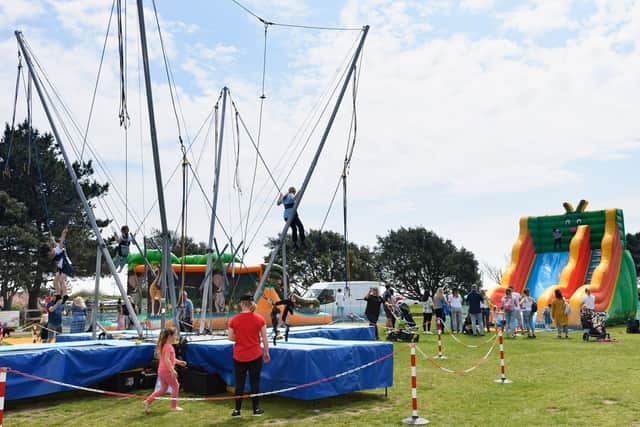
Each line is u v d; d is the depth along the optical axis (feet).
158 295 80.38
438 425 25.30
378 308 62.59
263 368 31.14
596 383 34.65
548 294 86.48
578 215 99.81
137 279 81.00
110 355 34.73
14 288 131.23
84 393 34.40
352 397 32.19
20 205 126.62
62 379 32.37
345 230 48.11
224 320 76.74
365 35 44.96
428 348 56.44
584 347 55.93
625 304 94.12
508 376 38.22
